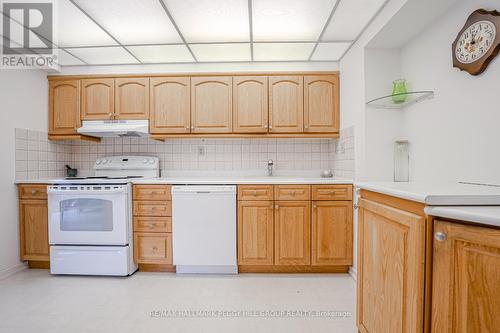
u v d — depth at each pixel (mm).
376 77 2049
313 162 2900
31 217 2385
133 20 1883
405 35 1849
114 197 2254
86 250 2273
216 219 2271
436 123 1653
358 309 1386
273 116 2570
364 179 2049
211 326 1561
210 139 2932
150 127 2617
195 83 2602
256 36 2121
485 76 1304
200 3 1694
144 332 1507
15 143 2352
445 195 858
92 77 2635
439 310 839
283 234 2271
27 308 1769
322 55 2459
